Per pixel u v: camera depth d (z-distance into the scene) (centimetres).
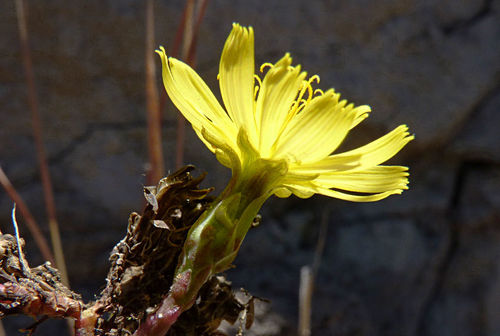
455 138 47
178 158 23
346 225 47
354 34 43
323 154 14
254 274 42
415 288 47
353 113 14
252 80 14
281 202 46
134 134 41
